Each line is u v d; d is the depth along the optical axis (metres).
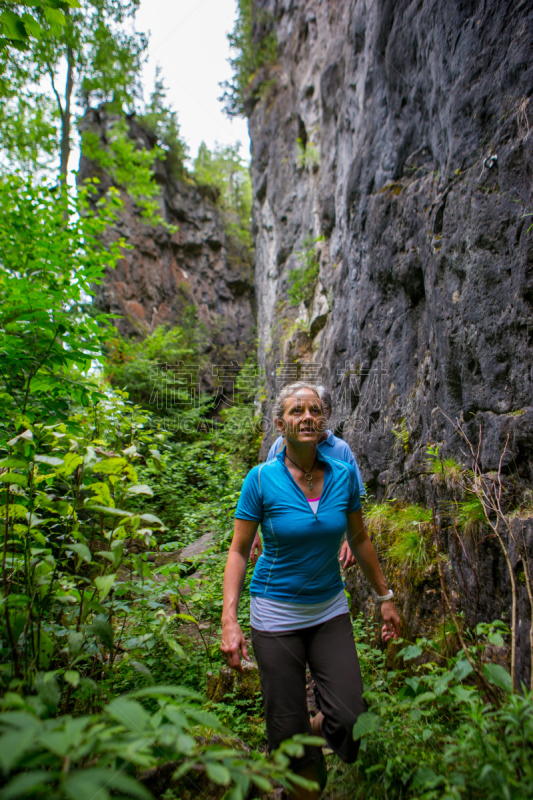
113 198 5.51
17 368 2.52
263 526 1.76
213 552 3.91
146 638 1.83
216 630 3.06
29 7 2.22
